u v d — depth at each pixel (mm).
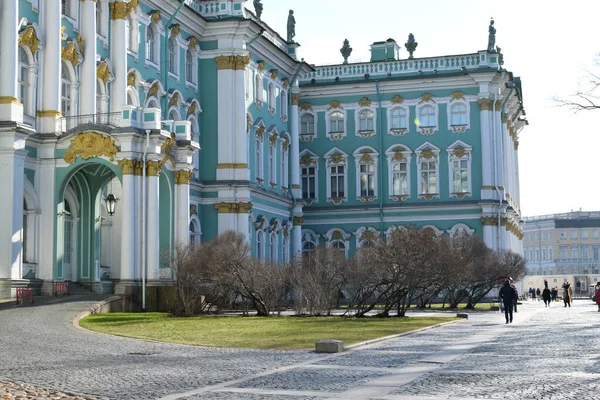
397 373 18562
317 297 40594
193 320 34688
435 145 72062
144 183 39062
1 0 37188
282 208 65562
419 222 72000
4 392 15352
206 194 55031
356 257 42562
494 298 68250
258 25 57062
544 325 36812
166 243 42719
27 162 38594
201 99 55688
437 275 44438
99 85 44594
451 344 26000
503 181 73000
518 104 82500
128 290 38812
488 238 70312
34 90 39375
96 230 42719
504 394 15570
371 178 73438
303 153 74688
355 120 73938
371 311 48094
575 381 17266
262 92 61781
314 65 74688
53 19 40000
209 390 16031
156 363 20047
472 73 70875
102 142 38844
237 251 40031
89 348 23031
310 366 19797
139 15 48156
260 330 29844
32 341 24297
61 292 38875
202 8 56188
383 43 75938
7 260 36344
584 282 137375
